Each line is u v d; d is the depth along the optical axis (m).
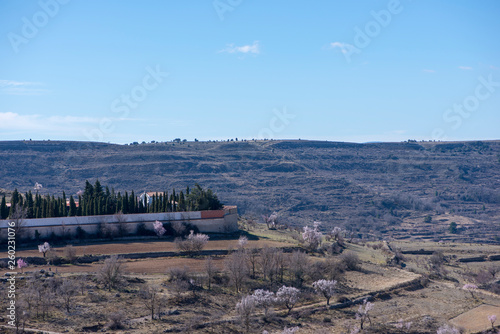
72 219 118.19
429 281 115.19
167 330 70.44
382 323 83.06
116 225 121.50
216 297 87.75
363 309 88.69
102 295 82.06
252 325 77.25
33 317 70.25
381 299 97.38
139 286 88.88
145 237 123.00
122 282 89.38
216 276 96.88
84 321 70.81
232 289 92.88
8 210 121.50
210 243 120.31
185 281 90.12
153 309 75.81
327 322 82.12
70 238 117.12
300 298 92.38
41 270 91.31
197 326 73.62
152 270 99.62
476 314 90.56
